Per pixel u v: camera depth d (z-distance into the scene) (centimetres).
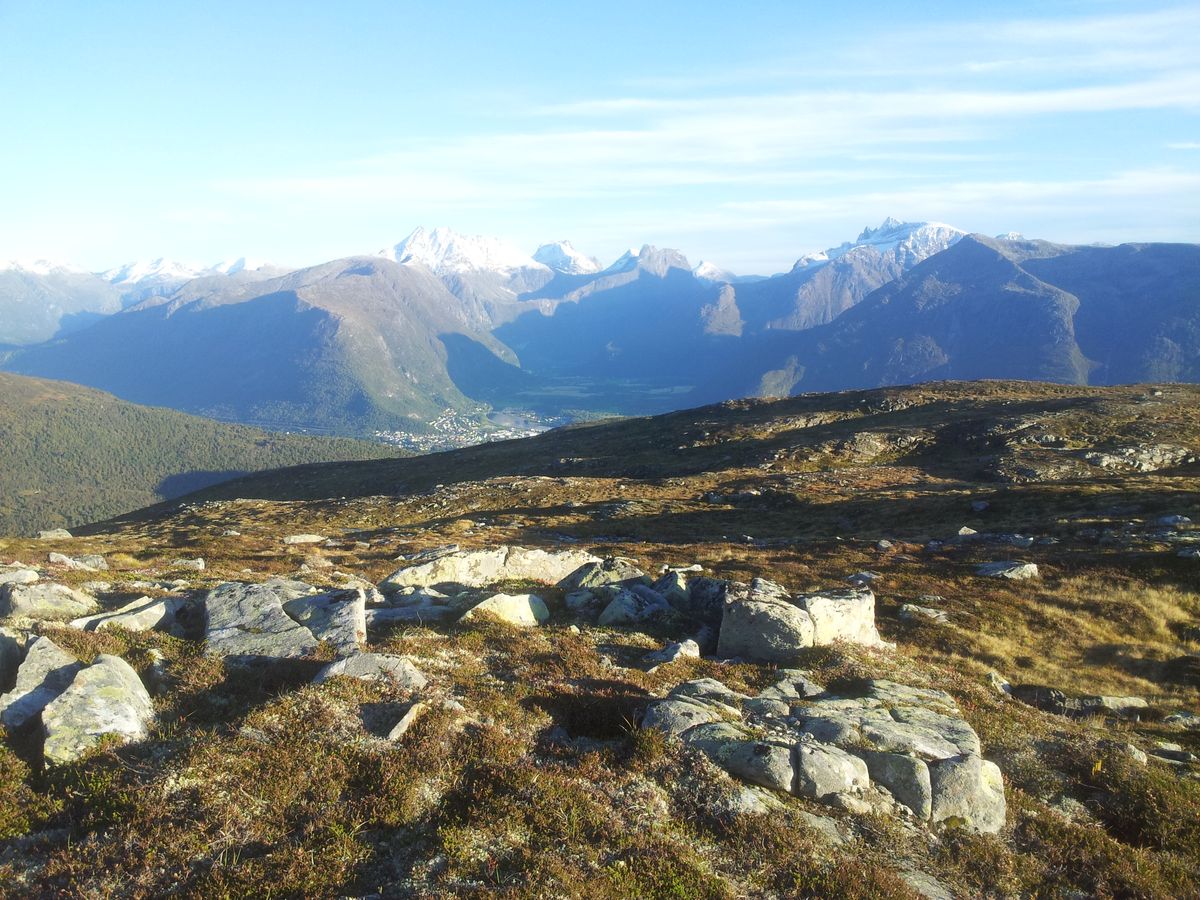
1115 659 2864
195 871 1038
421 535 6438
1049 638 3053
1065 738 1878
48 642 1579
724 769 1404
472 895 1005
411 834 1148
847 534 5850
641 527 6906
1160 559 3753
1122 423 9800
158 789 1160
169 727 1399
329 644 1783
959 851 1316
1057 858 1358
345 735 1345
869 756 1480
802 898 1121
